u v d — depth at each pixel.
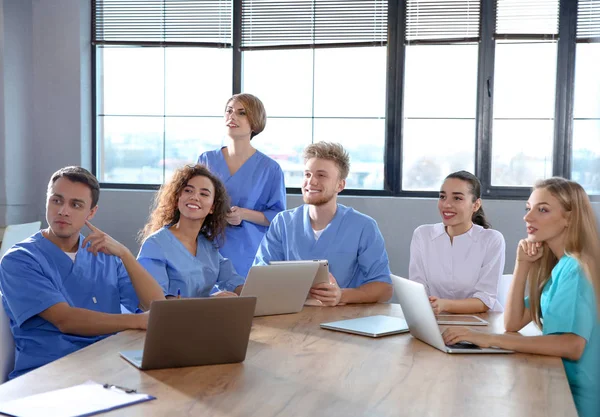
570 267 1.76
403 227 4.04
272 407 1.25
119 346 1.70
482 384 1.43
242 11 4.26
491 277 2.65
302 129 4.28
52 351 1.95
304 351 1.70
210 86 4.34
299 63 4.26
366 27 4.16
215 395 1.32
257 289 2.12
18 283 1.93
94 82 4.37
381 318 2.11
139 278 2.16
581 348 1.68
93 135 4.40
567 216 1.87
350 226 2.55
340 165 2.51
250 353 1.67
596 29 3.89
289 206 4.16
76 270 2.06
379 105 4.20
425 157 4.16
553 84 4.00
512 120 4.05
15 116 4.13
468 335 1.75
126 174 4.43
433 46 4.11
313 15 4.20
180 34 4.32
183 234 2.41
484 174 4.08
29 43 4.24
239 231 3.31
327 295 2.33
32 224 3.51
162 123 4.39
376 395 1.34
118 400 1.26
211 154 3.42
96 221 4.27
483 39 4.04
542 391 1.38
